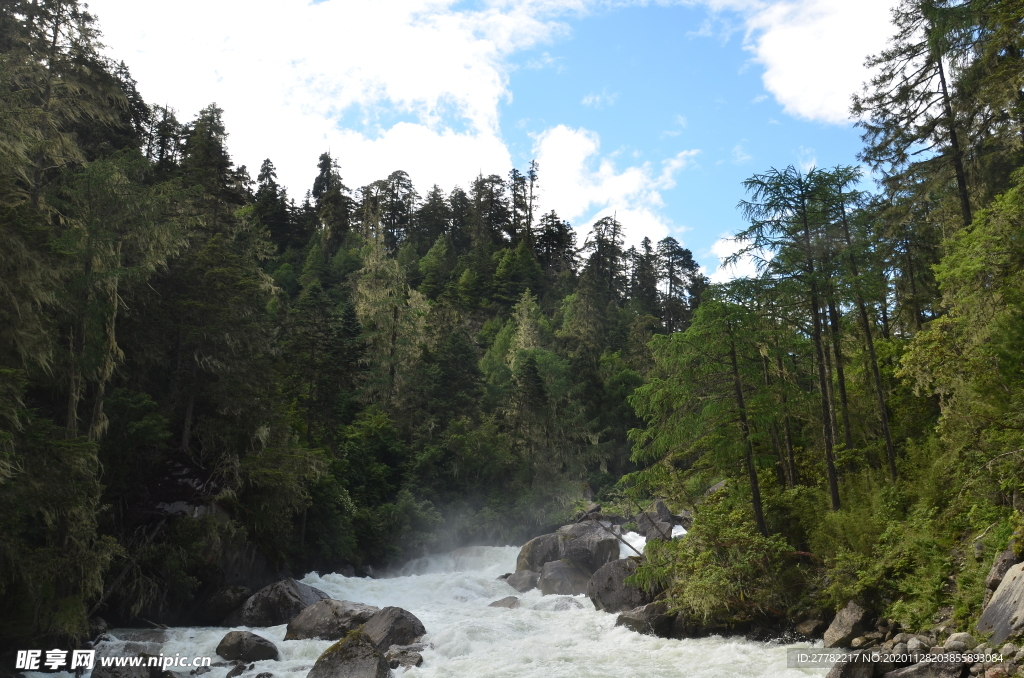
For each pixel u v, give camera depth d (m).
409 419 53.75
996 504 17.83
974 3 21.56
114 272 22.73
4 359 18.36
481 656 19.92
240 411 31.62
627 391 68.56
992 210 18.30
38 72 24.86
